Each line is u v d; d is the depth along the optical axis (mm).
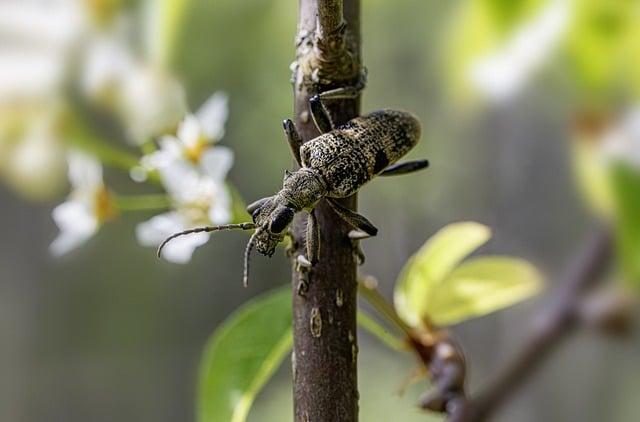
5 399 713
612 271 221
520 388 224
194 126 217
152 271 726
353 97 187
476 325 463
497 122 379
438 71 237
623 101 214
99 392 748
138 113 218
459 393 211
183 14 219
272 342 206
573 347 366
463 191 432
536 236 367
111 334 745
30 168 220
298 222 188
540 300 341
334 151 199
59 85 218
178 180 217
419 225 492
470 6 228
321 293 185
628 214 209
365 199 510
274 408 616
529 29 224
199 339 760
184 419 768
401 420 541
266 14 439
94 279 717
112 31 218
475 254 413
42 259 688
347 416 184
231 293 741
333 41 183
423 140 431
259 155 548
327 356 184
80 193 224
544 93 229
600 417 363
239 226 207
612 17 218
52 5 218
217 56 449
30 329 709
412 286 214
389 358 568
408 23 351
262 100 491
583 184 214
